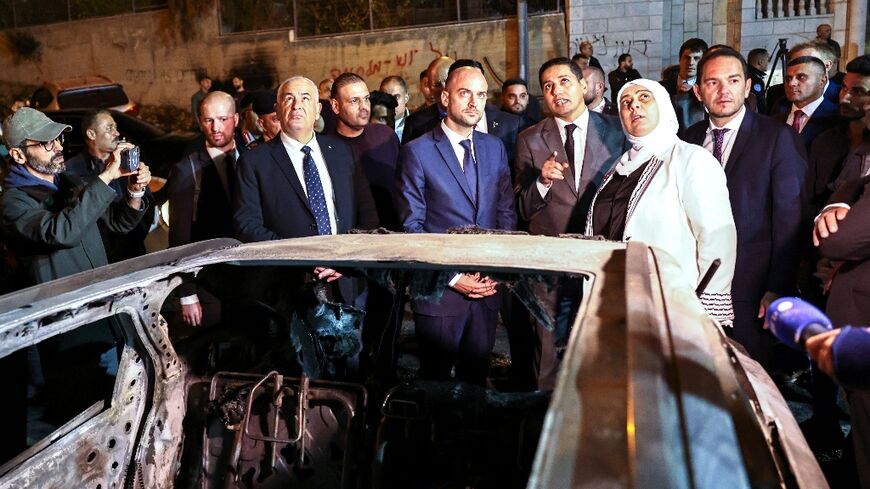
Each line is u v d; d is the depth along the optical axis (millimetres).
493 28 13984
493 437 2180
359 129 4188
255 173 3389
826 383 3246
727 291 2793
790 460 1274
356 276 2691
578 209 3502
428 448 2215
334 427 2293
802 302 1367
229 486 2268
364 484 2229
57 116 8562
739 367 1529
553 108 3559
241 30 15852
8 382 3047
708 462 978
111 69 17078
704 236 2723
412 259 1978
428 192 3377
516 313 3480
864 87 3418
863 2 11445
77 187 3256
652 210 2771
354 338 2709
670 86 6547
